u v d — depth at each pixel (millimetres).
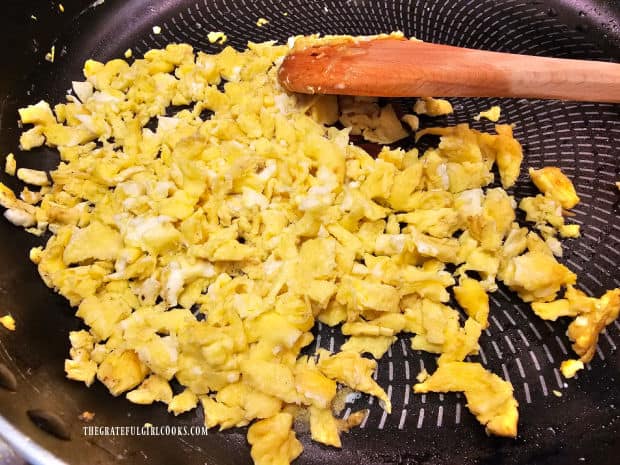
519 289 187
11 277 192
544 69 196
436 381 169
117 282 189
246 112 228
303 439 165
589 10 273
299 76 212
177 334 175
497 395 163
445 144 214
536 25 273
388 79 202
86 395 168
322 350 177
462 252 194
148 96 246
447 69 197
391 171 203
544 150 227
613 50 262
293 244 190
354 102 231
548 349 179
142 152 224
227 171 202
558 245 200
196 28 279
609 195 213
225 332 167
